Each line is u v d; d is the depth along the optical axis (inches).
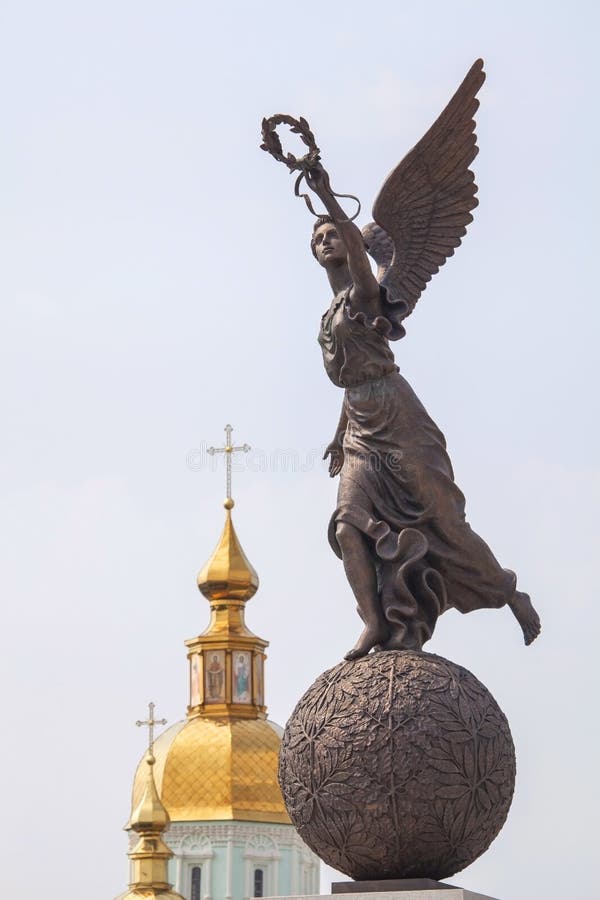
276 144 800.3
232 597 4229.8
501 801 758.5
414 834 743.1
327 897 726.5
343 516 800.9
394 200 870.4
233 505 4301.2
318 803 753.0
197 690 4178.2
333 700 756.0
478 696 759.1
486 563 805.9
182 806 4028.1
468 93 863.1
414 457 800.3
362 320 804.6
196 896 3976.4
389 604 791.1
